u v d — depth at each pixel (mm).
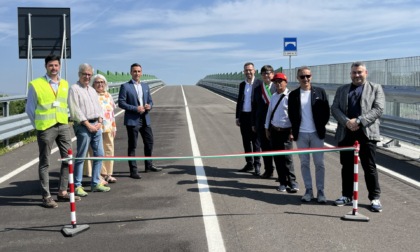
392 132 9180
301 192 6211
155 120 16094
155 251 4059
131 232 4590
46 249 4160
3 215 5254
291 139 6262
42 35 16234
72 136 11781
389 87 9594
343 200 5484
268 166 7012
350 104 5422
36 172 7645
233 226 4711
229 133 12312
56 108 5672
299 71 5750
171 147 10109
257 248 4074
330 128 13008
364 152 5340
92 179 6316
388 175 7020
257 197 5918
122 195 6113
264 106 6867
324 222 4820
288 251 3994
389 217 4977
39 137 5609
